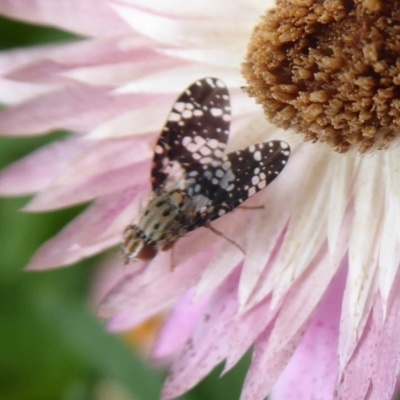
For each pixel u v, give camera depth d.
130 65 0.05
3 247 0.07
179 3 0.05
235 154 0.05
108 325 0.06
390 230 0.05
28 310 0.07
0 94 0.05
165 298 0.05
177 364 0.05
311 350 0.05
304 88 0.05
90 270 0.07
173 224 0.05
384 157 0.05
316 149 0.05
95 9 0.05
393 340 0.05
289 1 0.05
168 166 0.05
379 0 0.05
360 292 0.05
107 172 0.05
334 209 0.05
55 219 0.07
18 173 0.05
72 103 0.05
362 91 0.05
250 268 0.05
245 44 0.05
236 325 0.05
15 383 0.07
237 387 0.06
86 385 0.07
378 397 0.05
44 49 0.05
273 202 0.05
